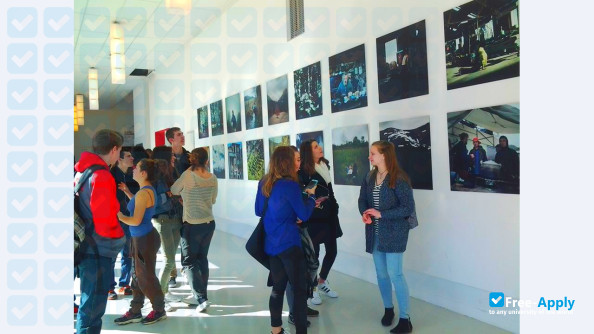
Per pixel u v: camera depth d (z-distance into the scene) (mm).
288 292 4238
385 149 4008
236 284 5879
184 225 4773
